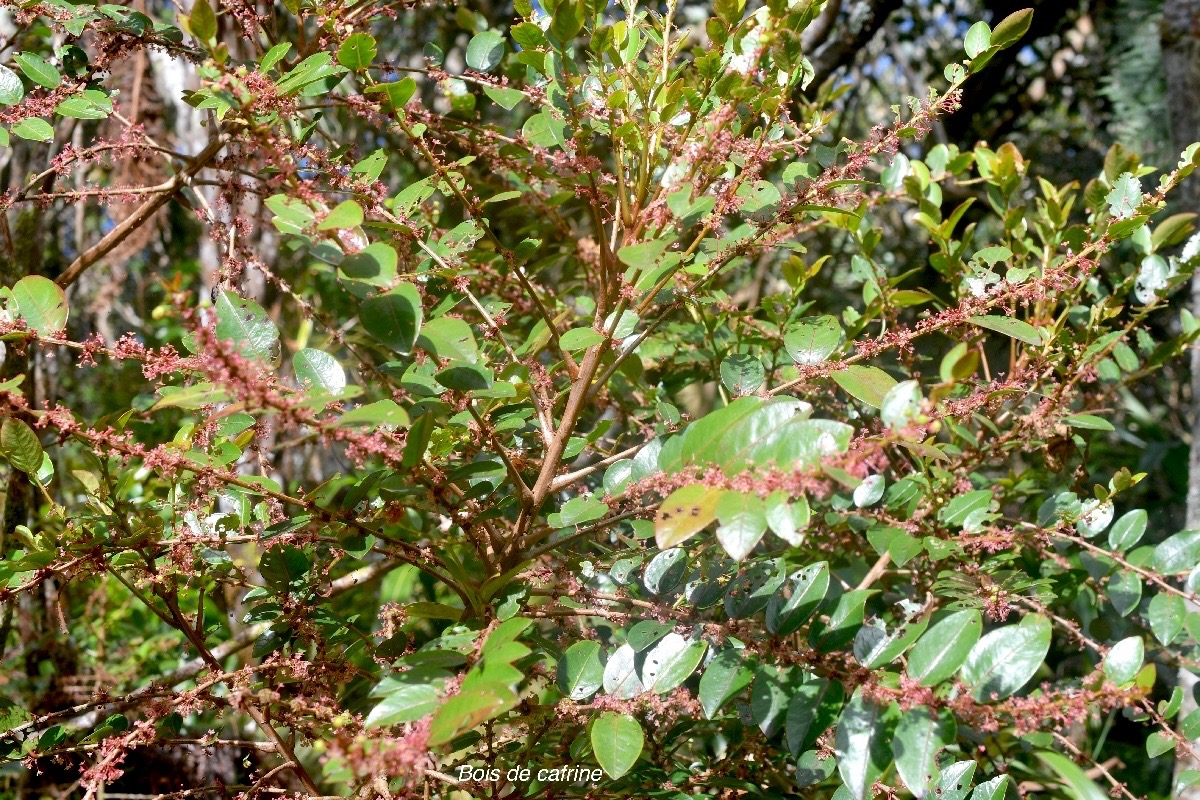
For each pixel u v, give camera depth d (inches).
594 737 27.5
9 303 28.9
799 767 29.0
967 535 32.9
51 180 40.3
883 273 40.9
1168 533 76.0
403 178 79.6
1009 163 38.7
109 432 27.8
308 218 26.8
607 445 39.9
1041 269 35.8
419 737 24.0
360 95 32.2
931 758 25.1
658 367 44.5
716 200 29.3
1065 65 92.8
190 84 56.4
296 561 31.9
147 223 54.1
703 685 28.1
